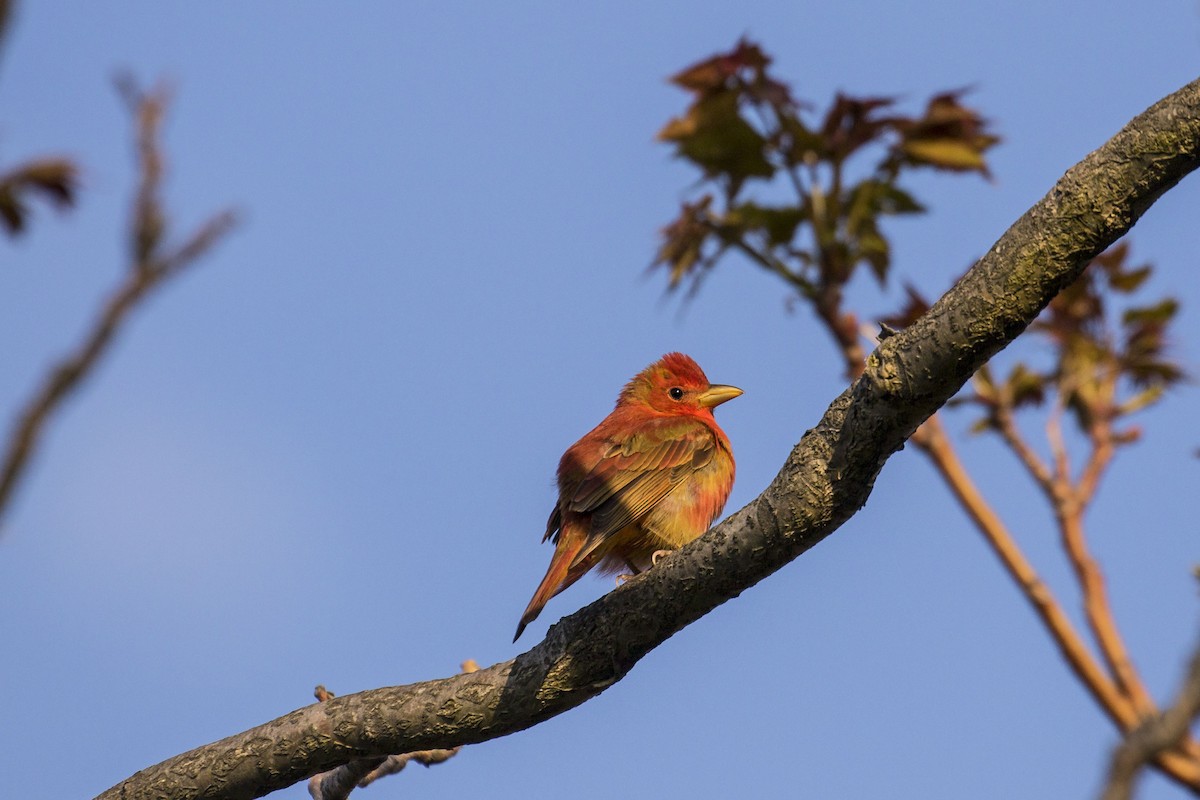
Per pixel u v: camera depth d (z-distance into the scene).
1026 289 9.13
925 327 9.43
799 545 10.25
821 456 9.98
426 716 10.95
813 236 13.42
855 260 13.46
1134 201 8.91
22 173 5.24
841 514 10.12
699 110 13.38
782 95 13.26
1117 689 12.59
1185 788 11.14
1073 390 13.80
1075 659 12.75
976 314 9.23
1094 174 8.97
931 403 9.55
